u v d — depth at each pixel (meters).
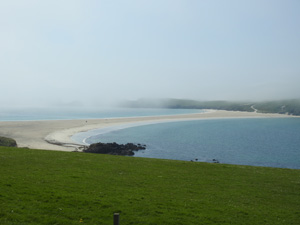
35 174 24.11
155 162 35.31
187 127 172.12
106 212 16.77
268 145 104.94
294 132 154.00
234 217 17.77
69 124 149.38
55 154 35.88
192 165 34.88
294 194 24.58
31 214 15.41
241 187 25.58
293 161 76.12
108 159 35.06
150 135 124.69
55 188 20.38
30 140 87.44
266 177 30.45
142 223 15.77
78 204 17.55
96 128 140.25
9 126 127.31
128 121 193.25
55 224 14.70
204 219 17.00
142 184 24.03
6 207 15.96
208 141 112.06
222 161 74.44
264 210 19.56
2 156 30.84
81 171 26.81
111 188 21.86
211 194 22.56
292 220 18.09
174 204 19.19
